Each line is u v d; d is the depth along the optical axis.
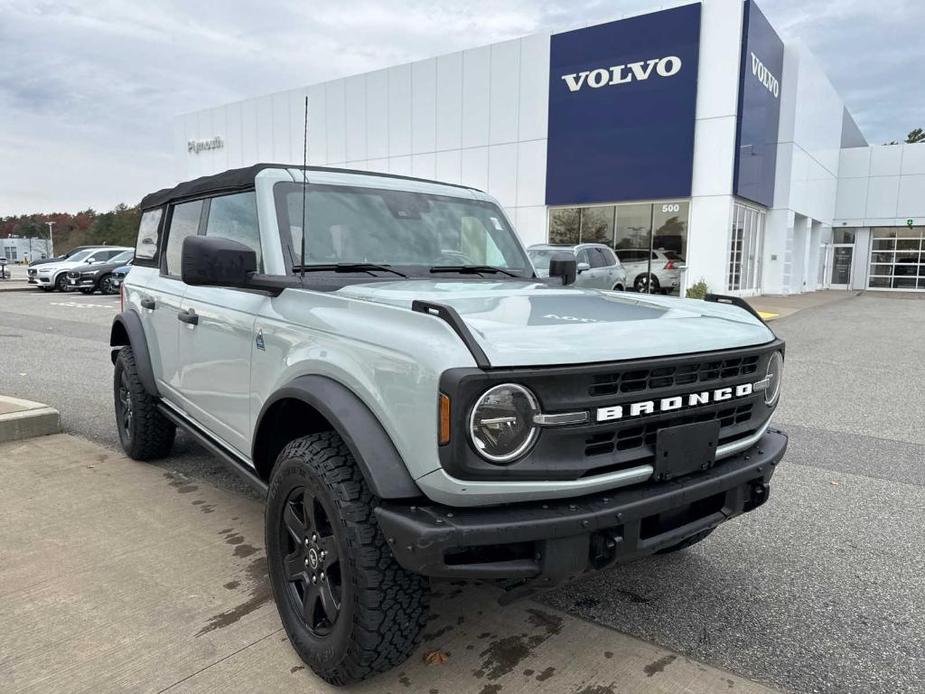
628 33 20.12
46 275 24.53
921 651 2.82
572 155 21.62
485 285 3.28
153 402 4.61
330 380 2.44
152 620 2.84
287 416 2.83
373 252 3.37
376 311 2.38
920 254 33.62
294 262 3.08
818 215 31.00
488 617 2.98
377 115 26.22
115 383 5.12
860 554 3.75
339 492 2.26
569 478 2.14
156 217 4.82
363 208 3.47
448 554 2.08
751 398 2.70
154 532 3.71
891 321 17.22
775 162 23.94
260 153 30.28
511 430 2.03
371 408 2.25
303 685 2.46
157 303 4.28
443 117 24.39
